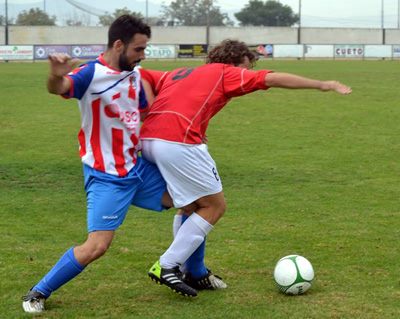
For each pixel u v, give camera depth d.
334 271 11.76
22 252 13.04
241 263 12.29
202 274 10.78
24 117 36.00
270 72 9.84
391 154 25.09
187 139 9.92
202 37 137.38
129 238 14.10
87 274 11.65
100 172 9.73
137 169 9.97
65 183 20.08
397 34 147.75
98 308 10.02
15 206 17.08
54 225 15.26
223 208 10.40
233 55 10.46
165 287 10.99
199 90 10.06
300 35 143.12
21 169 22.14
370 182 20.12
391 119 35.19
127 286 11.05
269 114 37.53
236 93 10.09
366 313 9.71
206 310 9.91
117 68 9.55
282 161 23.66
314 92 51.53
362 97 46.62
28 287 11.00
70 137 29.31
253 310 9.87
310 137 29.25
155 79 10.52
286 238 14.01
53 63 8.65
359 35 146.62
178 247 10.18
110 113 9.58
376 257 12.60
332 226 15.00
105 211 9.67
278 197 18.09
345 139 28.69
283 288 10.46
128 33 9.36
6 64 91.25
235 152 25.52
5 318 9.59
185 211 10.52
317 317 9.55
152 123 10.11
